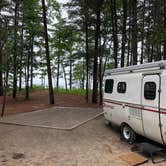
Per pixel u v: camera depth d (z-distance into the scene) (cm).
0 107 1694
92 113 1394
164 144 657
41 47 2122
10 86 1797
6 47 1434
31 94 2684
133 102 777
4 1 1675
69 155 700
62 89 3403
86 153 716
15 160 662
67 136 905
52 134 932
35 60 2069
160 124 649
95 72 1886
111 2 1548
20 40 1616
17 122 1140
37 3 1905
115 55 1565
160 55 1582
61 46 2512
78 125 1066
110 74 971
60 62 3303
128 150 743
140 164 629
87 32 1808
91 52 1858
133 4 1488
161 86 648
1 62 1440
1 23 1463
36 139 866
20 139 866
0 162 647
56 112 1450
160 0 1436
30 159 670
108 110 988
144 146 697
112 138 880
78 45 2622
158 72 662
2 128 1034
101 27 1772
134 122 773
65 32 1873
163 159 660
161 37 1209
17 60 1636
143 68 734
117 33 1620
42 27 1941
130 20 1559
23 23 1842
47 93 2870
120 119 873
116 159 666
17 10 1777
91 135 920
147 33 1506
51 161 655
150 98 689
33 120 1191
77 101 2086
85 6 1627
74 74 3862
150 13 1549
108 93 986
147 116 704
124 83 846
